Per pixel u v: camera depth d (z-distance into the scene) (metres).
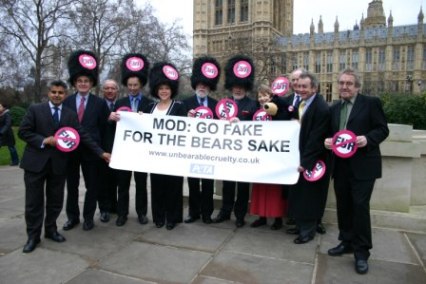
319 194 4.45
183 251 4.12
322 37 67.56
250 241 4.49
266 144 4.56
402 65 59.59
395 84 58.00
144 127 4.84
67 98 4.80
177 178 4.85
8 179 8.30
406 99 20.19
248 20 63.88
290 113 4.88
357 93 3.89
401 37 59.50
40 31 26.09
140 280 3.42
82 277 3.45
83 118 4.74
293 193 4.54
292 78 4.85
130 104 5.17
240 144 4.65
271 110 4.62
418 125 19.56
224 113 4.85
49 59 28.98
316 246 4.36
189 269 3.68
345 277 3.57
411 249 4.29
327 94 64.44
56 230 4.39
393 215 5.00
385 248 4.32
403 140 5.07
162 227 4.93
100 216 5.26
